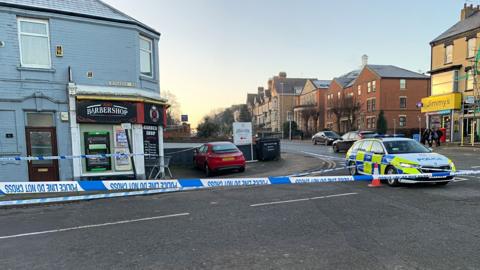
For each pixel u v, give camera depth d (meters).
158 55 13.34
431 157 8.43
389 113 42.44
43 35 10.80
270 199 7.62
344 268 3.72
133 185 6.28
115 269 3.93
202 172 14.05
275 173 12.40
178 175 13.21
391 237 4.68
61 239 5.14
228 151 13.21
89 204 7.86
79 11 11.26
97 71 11.43
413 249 4.21
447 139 27.30
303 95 65.00
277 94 68.56
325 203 6.95
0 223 6.29
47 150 10.88
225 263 3.98
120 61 11.80
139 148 12.01
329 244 4.48
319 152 22.53
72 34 11.06
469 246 4.27
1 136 10.27
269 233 5.05
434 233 4.80
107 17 11.49
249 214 6.26
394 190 8.10
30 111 10.63
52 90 10.81
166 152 16.45
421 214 5.83
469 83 25.55
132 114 11.73
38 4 10.80
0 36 10.19
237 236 4.96
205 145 14.20
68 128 11.03
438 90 28.64
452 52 27.22
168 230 5.42
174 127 33.97
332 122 53.44
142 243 4.81
